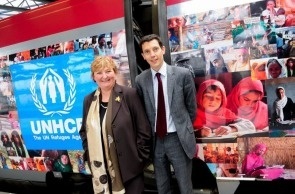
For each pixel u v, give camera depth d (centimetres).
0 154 307
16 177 299
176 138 180
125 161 173
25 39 264
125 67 217
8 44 276
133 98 178
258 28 179
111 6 218
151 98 181
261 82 180
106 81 173
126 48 212
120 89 179
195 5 194
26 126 279
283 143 177
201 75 196
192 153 180
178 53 201
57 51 247
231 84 188
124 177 173
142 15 214
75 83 241
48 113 261
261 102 181
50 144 266
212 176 199
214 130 195
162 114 178
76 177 260
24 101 276
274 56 176
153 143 185
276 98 177
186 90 177
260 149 183
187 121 179
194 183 205
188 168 184
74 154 253
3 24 276
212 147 197
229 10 185
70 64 242
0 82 289
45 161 272
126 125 173
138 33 211
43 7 250
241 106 186
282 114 176
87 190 257
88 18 229
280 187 181
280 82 175
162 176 188
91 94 187
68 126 252
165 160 186
